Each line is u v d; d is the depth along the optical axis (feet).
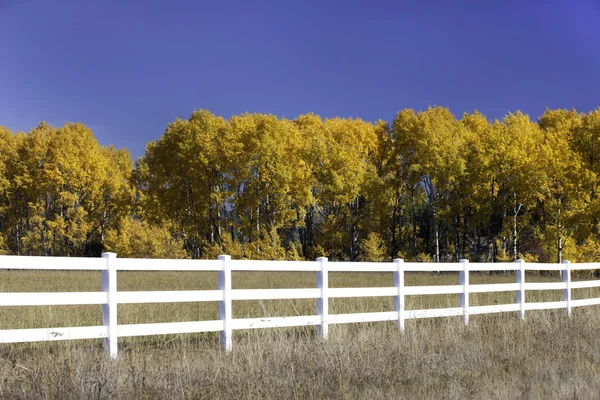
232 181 180.04
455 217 183.32
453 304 56.34
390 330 37.91
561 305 52.95
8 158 208.33
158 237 189.47
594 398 23.86
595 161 153.79
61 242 202.49
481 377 27.81
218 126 185.88
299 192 183.83
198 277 96.73
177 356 29.43
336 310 48.42
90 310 45.32
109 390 22.53
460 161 163.32
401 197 201.46
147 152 204.23
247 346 30.17
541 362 30.19
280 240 181.47
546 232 150.30
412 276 126.21
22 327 35.83
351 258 196.54
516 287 49.01
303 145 187.73
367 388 25.09
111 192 209.97
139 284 77.92
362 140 201.87
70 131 216.54
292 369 25.99
